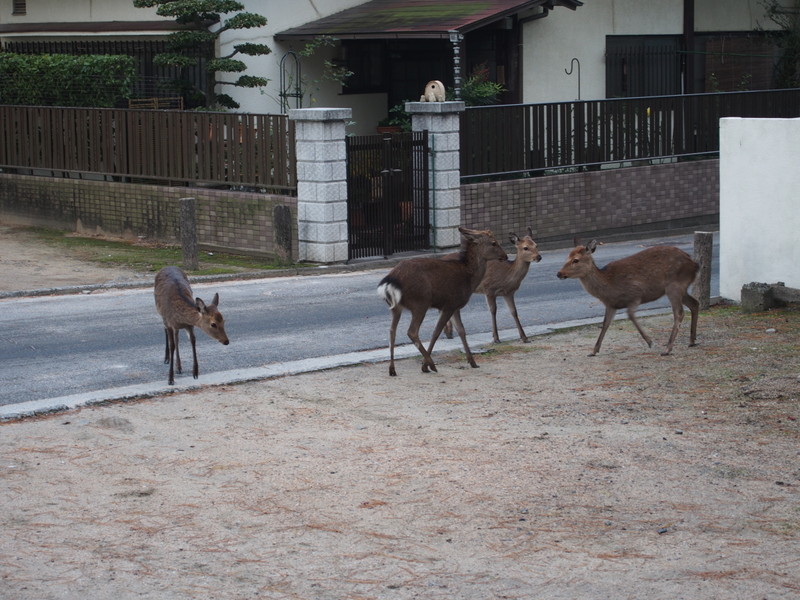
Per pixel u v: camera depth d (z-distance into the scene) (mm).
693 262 11898
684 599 6027
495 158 21578
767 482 7805
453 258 11430
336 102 25609
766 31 30719
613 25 27219
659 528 7027
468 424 9320
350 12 25281
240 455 8531
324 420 9492
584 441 8766
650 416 9438
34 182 24188
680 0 28469
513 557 6617
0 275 18109
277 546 6805
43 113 23641
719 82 29984
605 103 23219
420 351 11281
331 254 19047
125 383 10719
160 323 13773
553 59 26125
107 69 23578
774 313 13602
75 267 18969
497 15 22938
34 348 12250
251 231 20234
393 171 19828
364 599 6070
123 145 22172
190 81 25047
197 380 10773
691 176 25125
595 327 13719
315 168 18781
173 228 21625
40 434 9047
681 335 12758
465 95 23391
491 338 13141
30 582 6297
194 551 6738
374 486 7824
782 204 13695
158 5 23594
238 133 20062
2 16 28703
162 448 8703
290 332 13312
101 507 7445
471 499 7562
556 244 22688
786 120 13484
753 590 6125
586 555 6629
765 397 9852
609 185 23469
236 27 22516
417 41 25938
